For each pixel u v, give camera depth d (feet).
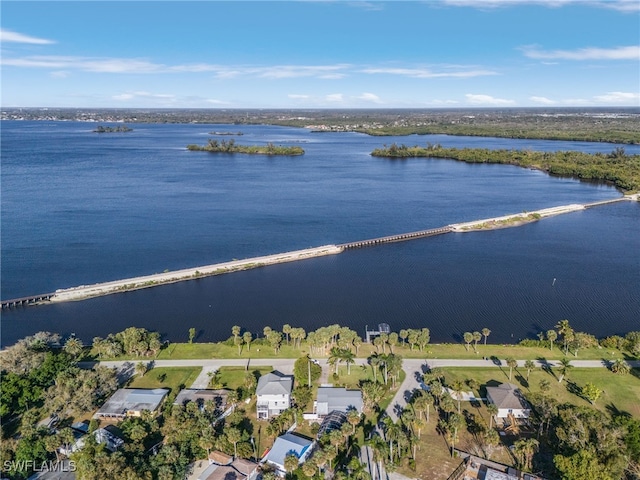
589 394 336.08
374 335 448.24
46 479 269.03
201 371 384.47
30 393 335.47
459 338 449.48
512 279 590.96
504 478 267.59
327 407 326.44
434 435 310.04
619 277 597.52
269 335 413.18
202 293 546.26
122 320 483.51
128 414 324.60
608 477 248.52
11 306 512.63
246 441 298.97
